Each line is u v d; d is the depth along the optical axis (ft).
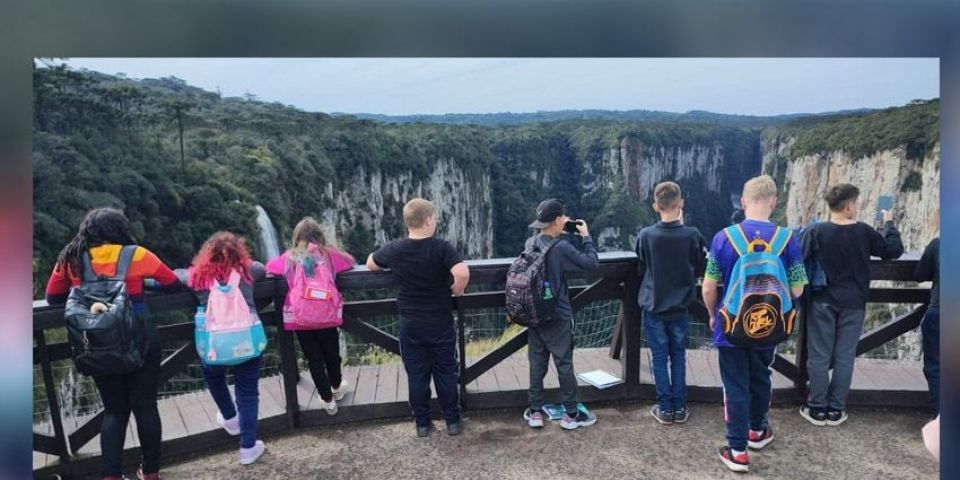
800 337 10.05
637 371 10.43
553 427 9.66
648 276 9.52
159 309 8.18
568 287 10.39
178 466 8.74
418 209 8.82
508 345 10.16
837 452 8.71
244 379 8.61
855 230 8.97
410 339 9.08
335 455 8.94
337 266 9.36
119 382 7.67
